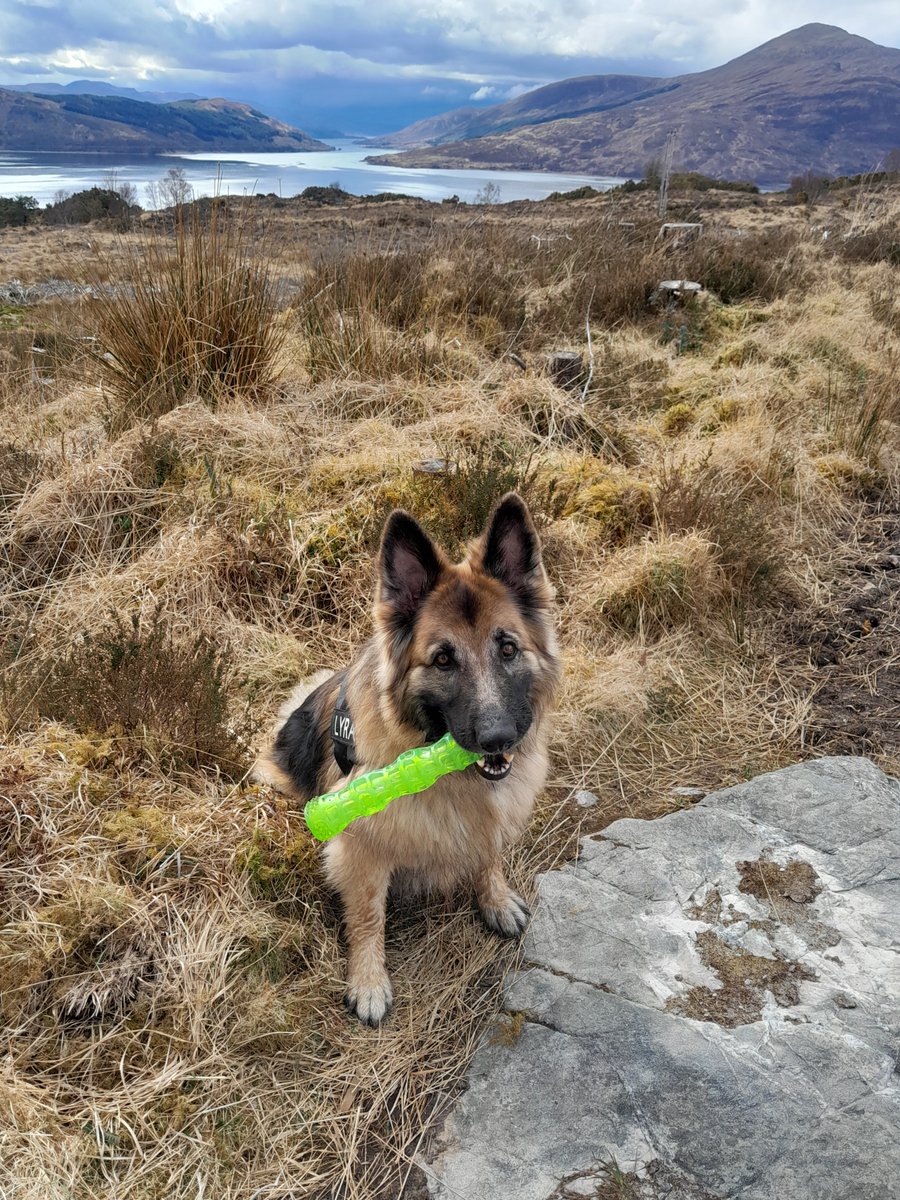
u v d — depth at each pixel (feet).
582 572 6.08
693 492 6.54
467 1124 2.90
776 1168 2.64
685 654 5.59
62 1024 3.02
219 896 3.44
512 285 11.57
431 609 3.36
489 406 7.70
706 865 3.85
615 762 4.77
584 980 3.33
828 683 5.39
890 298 12.29
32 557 5.75
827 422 8.53
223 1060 3.02
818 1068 2.91
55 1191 2.57
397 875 3.84
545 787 4.61
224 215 8.84
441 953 3.64
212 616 5.46
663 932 3.51
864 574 6.50
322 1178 2.80
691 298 11.60
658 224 17.28
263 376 7.63
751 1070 2.92
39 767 3.73
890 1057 2.95
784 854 3.89
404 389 7.90
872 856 3.85
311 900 3.74
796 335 10.56
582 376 8.68
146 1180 2.71
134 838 3.56
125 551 5.91
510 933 3.67
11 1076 2.80
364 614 5.63
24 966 3.05
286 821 3.92
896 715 5.05
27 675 4.40
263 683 5.14
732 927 3.53
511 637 3.38
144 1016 3.09
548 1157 2.77
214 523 5.94
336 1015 3.35
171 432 6.56
